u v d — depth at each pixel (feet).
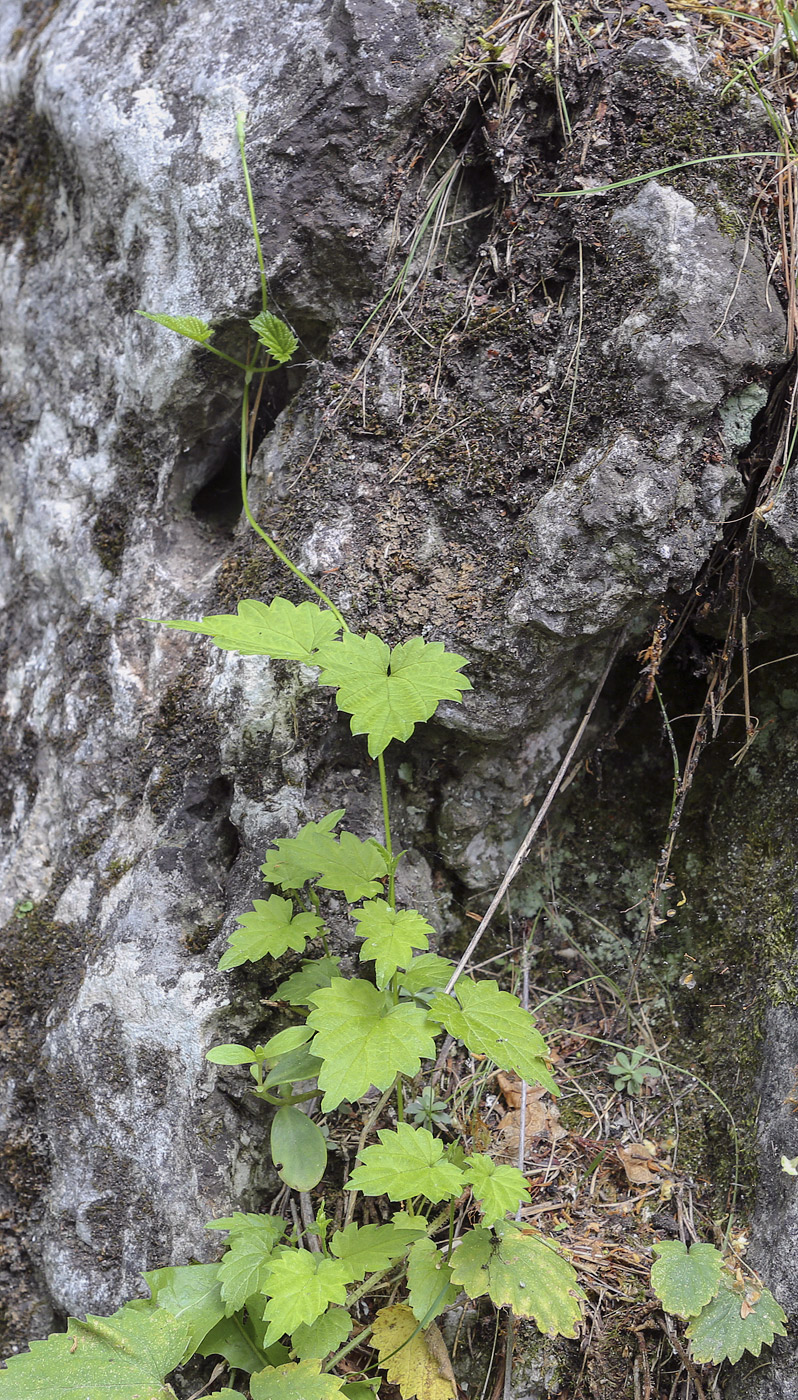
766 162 2.20
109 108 2.64
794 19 2.30
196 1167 2.22
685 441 2.15
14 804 2.69
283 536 2.37
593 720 2.48
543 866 2.53
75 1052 2.35
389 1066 1.91
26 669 2.73
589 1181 2.24
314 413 2.42
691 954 2.43
